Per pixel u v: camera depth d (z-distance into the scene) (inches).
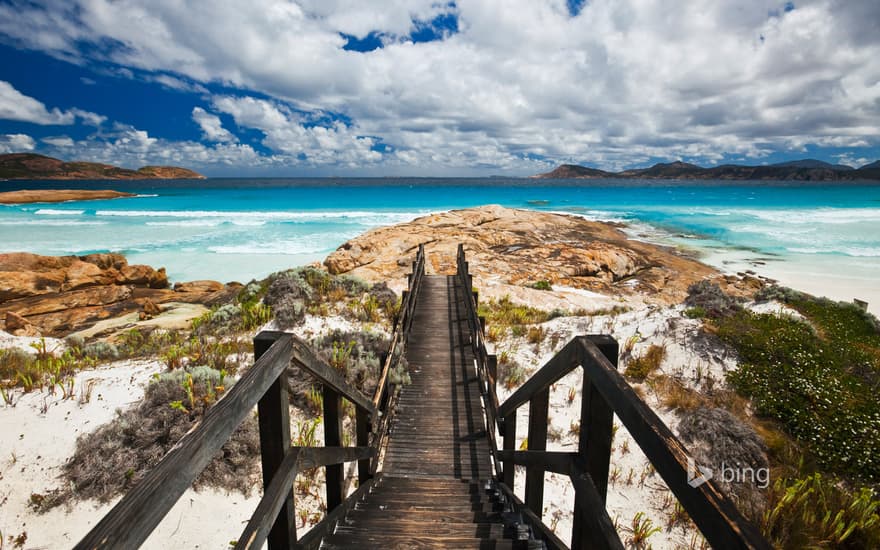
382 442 222.1
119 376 254.8
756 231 1254.9
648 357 307.9
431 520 133.0
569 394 285.4
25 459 191.9
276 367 65.4
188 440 44.7
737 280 743.1
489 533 117.7
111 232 1267.2
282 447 68.7
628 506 204.7
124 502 36.3
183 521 172.1
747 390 265.9
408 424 246.5
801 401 249.0
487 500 157.9
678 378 286.8
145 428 201.3
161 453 194.7
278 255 967.6
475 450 223.8
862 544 166.1
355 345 311.1
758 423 244.4
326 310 379.9
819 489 191.8
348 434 233.8
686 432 241.3
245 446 200.1
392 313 402.9
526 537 116.8
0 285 575.8
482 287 597.6
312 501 188.7
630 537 188.4
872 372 277.6
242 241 1127.6
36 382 243.4
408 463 212.2
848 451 215.3
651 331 344.5
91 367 273.4
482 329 307.7
